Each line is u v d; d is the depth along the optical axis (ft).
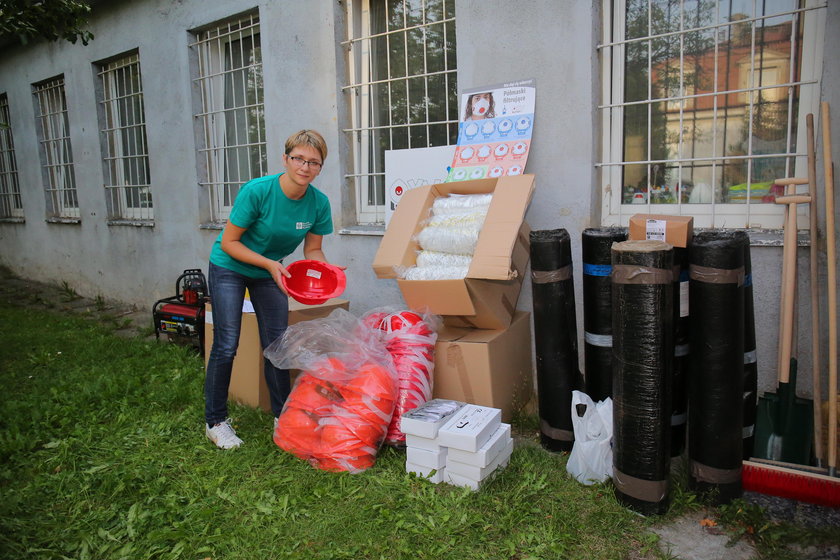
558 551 7.02
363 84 14.28
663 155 10.85
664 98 10.47
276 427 9.92
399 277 10.63
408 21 13.76
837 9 8.59
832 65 8.71
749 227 10.04
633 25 10.81
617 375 7.75
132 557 7.18
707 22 10.18
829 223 8.03
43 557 7.13
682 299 8.54
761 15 9.69
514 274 9.26
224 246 9.25
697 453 7.97
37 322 20.31
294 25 15.06
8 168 30.17
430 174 12.60
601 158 11.17
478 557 7.04
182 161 19.11
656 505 7.67
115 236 22.82
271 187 9.19
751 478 8.02
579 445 8.65
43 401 11.98
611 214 11.27
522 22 11.20
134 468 9.15
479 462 8.22
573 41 10.69
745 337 8.45
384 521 7.70
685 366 8.86
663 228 8.24
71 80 23.43
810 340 9.12
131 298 22.62
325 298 9.12
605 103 11.01
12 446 9.83
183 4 17.99
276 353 9.95
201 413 11.19
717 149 10.37
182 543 7.34
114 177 23.24
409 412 9.01
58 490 8.61
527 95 11.23
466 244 10.15
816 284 8.30
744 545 7.23
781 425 8.53
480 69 11.86
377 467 9.13
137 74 21.33
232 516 7.96
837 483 7.47
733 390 7.65
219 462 9.34
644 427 7.55
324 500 8.30
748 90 9.68
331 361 9.51
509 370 10.77
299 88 15.25
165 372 13.70
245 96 17.66
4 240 30.81
